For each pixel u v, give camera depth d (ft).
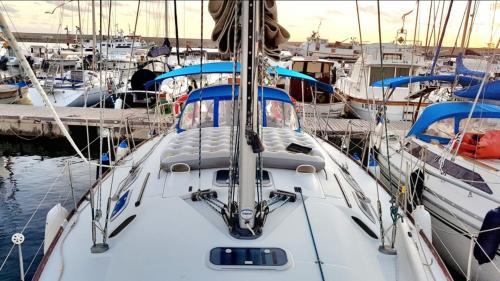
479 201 16.46
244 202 8.11
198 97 16.78
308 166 11.77
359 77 46.01
